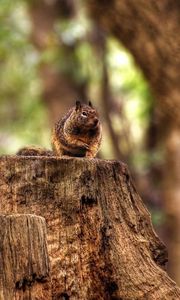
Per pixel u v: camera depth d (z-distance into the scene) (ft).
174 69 44.14
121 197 28.58
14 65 91.25
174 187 64.59
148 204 72.69
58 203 27.73
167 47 43.62
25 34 78.84
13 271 23.91
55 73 78.02
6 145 104.12
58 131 32.96
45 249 24.66
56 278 27.07
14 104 98.63
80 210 27.66
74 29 72.38
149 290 27.27
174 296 27.53
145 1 42.91
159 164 74.90
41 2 79.61
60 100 78.28
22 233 24.23
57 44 76.38
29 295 24.14
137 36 44.29
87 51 75.51
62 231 27.53
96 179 28.02
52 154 33.14
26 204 27.81
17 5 81.66
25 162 28.12
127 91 75.51
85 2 46.01
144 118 75.77
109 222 27.89
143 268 27.76
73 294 27.02
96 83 77.61
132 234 28.30
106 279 27.35
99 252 27.50
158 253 28.96
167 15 43.16
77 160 27.96
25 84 94.32
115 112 77.36
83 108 32.35
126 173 29.14
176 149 63.77
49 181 27.91
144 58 44.83
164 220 65.57
